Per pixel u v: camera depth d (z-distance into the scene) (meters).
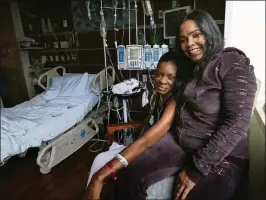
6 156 1.36
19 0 2.25
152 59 2.15
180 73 0.98
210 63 0.76
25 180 1.66
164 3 2.32
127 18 2.43
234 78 0.70
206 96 0.77
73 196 1.49
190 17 0.83
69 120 1.86
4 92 2.04
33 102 2.04
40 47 2.44
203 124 0.82
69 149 1.90
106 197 0.87
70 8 2.54
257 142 0.74
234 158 0.80
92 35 2.59
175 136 0.97
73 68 2.75
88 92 2.30
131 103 2.21
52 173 1.72
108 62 2.61
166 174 0.85
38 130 1.55
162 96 1.08
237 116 0.69
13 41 2.19
